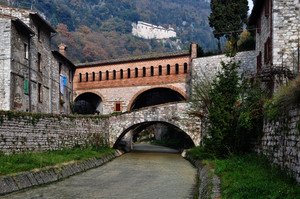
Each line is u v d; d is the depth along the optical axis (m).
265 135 13.12
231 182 10.09
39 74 27.14
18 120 15.18
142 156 27.80
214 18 34.50
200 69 30.61
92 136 24.25
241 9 34.16
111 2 158.62
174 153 31.70
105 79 38.16
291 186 8.34
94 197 11.64
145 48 130.00
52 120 18.59
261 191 8.04
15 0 88.38
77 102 43.38
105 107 37.81
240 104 16.75
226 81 17.25
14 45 22.44
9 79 21.59
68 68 37.06
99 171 18.30
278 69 15.90
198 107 24.31
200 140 25.09
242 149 15.98
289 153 9.73
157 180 15.58
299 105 9.12
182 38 174.75
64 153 18.53
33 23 26.14
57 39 88.31
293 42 17.00
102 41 114.25
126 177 16.41
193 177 16.52
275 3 17.33
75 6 134.88
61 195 11.77
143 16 169.88
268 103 12.98
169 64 34.88
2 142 13.92
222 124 16.77
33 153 15.74
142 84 36.16
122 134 27.91
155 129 56.62
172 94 40.78
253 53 27.72
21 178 12.14
